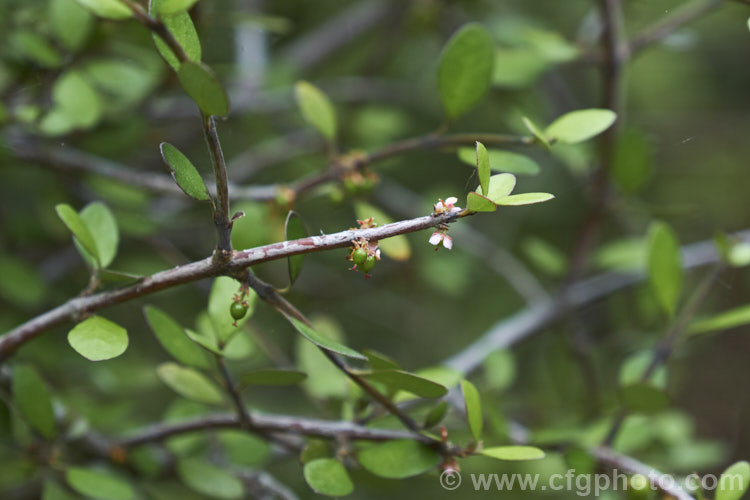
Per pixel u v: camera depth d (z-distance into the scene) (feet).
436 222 1.54
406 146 1.81
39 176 2.25
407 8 2.88
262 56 2.45
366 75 3.02
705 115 3.67
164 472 1.88
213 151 1.53
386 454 1.65
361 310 3.39
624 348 2.59
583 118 1.70
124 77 1.92
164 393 2.87
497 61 2.06
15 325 2.09
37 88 1.95
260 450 1.91
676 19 1.97
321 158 2.56
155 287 1.60
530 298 2.37
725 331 3.48
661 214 2.17
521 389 2.86
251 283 1.58
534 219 3.11
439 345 3.33
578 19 3.13
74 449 1.85
